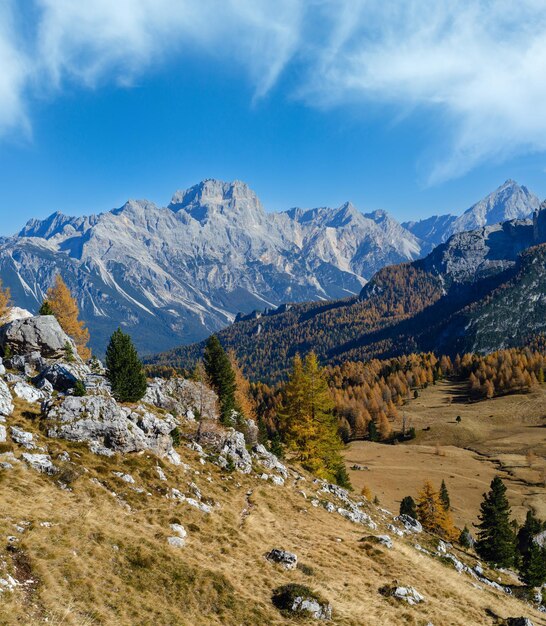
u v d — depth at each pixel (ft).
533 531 260.01
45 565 69.10
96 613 65.16
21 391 126.62
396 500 340.80
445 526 246.47
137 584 76.69
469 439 544.21
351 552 124.36
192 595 80.69
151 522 99.96
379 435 587.68
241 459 163.22
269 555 107.04
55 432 115.24
